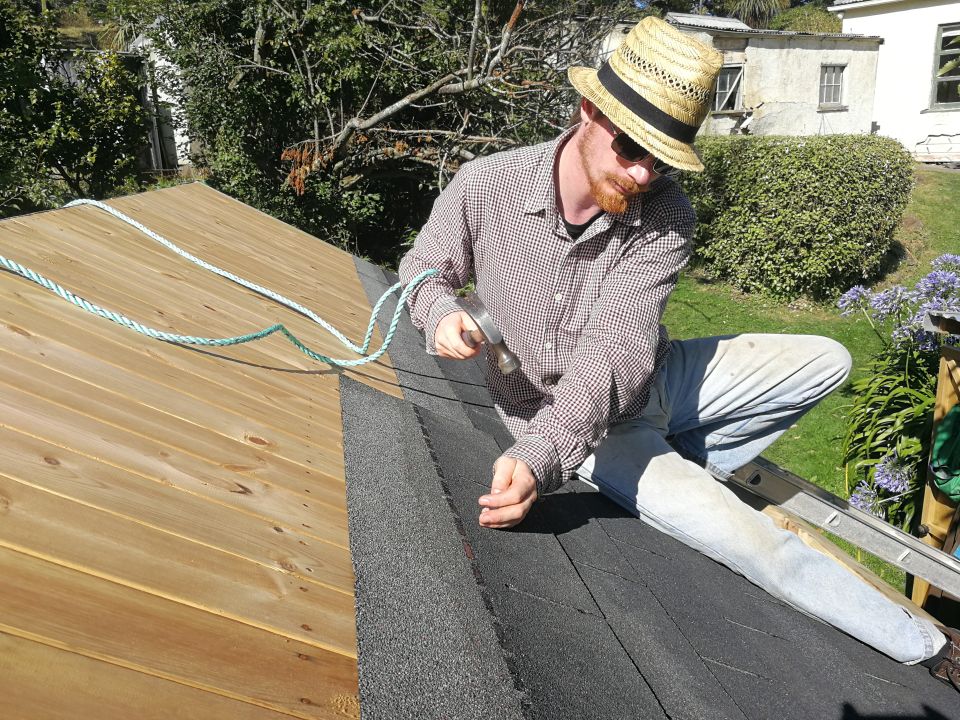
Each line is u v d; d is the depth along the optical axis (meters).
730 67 18.48
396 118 11.95
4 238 2.32
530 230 2.27
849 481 6.56
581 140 2.12
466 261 2.46
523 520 2.10
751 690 1.75
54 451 1.37
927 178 15.92
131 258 2.71
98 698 0.93
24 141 10.85
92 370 1.75
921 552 2.86
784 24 28.62
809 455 7.27
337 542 1.53
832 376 2.76
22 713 0.87
